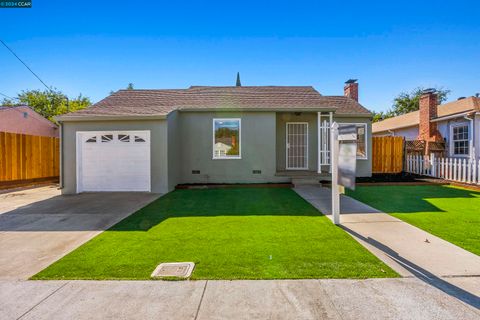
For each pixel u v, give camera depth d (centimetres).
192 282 311
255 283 309
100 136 986
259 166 1119
